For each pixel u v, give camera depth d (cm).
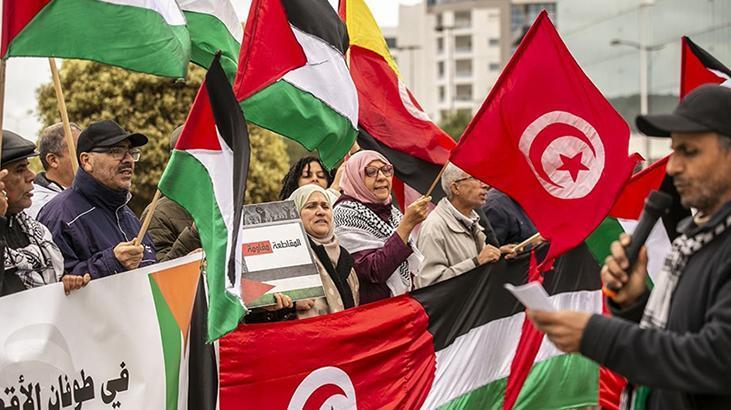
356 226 890
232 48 906
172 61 722
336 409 816
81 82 2377
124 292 712
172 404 736
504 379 929
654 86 6550
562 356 984
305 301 827
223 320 680
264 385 781
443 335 879
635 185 953
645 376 488
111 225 784
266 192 2636
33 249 713
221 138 702
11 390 654
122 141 782
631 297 552
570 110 841
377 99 993
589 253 990
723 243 507
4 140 708
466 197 941
